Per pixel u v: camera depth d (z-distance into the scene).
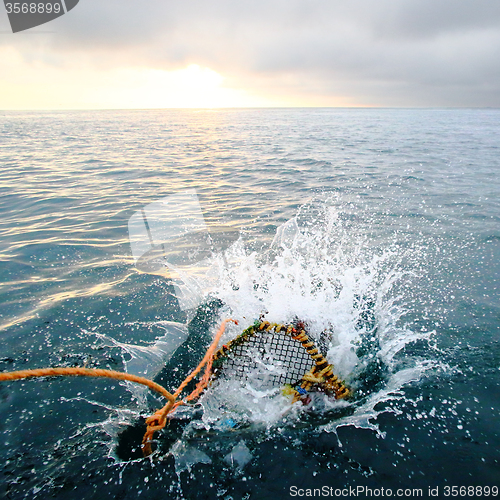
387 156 16.98
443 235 6.79
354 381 3.34
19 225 7.77
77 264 5.76
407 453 2.58
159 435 2.80
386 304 4.48
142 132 32.78
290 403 3.04
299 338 3.05
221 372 3.21
